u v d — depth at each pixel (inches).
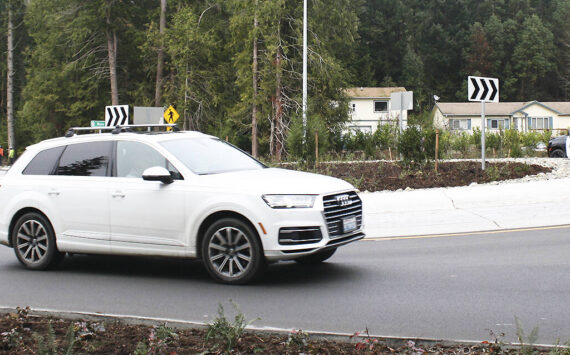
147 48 2039.9
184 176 323.6
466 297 277.3
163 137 346.3
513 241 426.3
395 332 225.1
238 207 303.1
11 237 377.1
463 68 4384.8
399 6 4247.0
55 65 2180.1
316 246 297.6
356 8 3922.2
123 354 190.1
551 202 565.0
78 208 348.8
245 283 310.2
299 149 827.4
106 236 341.1
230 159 350.0
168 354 185.2
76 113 2110.0
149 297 291.0
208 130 1882.4
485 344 198.7
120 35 2160.4
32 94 2177.7
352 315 250.7
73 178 355.3
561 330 223.1
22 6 2568.9
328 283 313.0
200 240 320.5
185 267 368.5
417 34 4404.5
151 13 2180.1
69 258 409.4
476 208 560.1
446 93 4340.6
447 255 383.9
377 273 335.6
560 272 325.7
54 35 2112.5
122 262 390.3
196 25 1900.8
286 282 316.8
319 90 1689.2
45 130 2209.6
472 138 1293.1
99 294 300.0
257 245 302.5
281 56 1697.8
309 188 305.1
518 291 286.2
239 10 1784.0
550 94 4466.0
